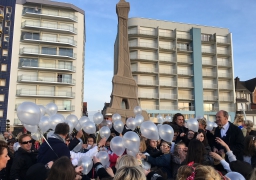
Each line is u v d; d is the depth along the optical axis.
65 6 42.28
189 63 48.53
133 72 45.12
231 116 48.81
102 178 3.46
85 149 5.96
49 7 42.09
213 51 51.31
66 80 41.31
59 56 40.81
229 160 4.18
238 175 2.71
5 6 40.03
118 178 2.17
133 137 4.34
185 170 2.70
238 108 50.34
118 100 20.27
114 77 20.67
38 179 3.06
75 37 43.09
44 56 40.75
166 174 3.84
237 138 4.84
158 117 11.60
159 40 48.31
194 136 5.34
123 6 21.97
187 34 50.47
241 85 52.69
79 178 3.62
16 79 39.12
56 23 42.28
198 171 2.41
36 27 40.16
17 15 40.41
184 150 4.22
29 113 4.41
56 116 6.60
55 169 2.38
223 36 53.16
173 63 47.88
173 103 47.06
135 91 21.08
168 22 49.50
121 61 21.39
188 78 49.06
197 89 47.84
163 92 47.16
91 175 4.35
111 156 5.11
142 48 46.31
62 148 3.94
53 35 41.84
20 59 39.94
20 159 3.93
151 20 48.38
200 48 49.31
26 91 39.00
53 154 3.88
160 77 47.09
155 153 4.66
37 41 40.16
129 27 47.72
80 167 3.64
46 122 6.27
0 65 38.47
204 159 3.82
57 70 40.88
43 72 40.69
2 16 39.12
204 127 5.87
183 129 6.61
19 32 40.31
